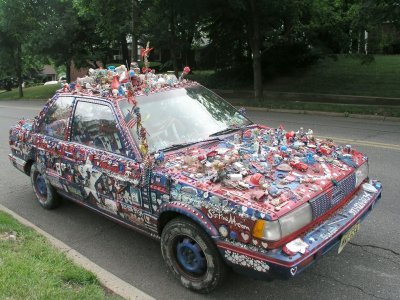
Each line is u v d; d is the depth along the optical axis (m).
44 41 26.83
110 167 4.33
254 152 4.12
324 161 4.10
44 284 3.54
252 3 16.41
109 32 21.25
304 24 19.80
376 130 10.89
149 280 4.11
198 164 3.83
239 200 3.28
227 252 3.34
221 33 20.91
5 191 7.00
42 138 5.59
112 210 4.49
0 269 3.74
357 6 13.95
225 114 5.00
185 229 3.63
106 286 3.84
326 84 19.23
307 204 3.38
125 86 4.70
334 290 3.79
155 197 3.86
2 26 29.50
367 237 4.74
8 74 37.28
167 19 20.11
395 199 5.77
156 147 4.22
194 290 3.79
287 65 22.02
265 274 3.17
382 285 3.84
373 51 17.45
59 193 5.63
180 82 5.23
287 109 15.31
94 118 4.70
